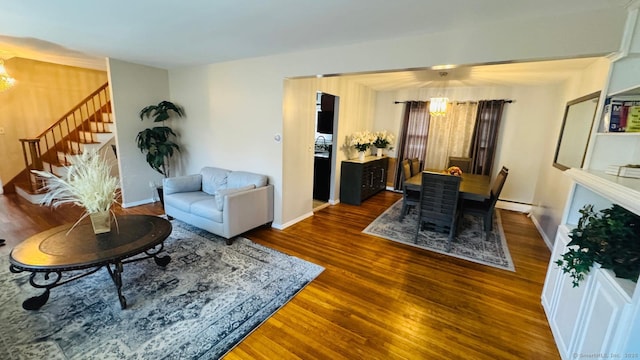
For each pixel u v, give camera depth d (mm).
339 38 2682
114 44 3164
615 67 1905
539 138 4879
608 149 1997
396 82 5055
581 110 3236
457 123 5508
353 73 2951
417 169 4898
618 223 1524
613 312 1312
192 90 4453
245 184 3791
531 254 3266
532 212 4754
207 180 4168
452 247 3377
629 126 1875
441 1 1832
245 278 2572
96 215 2262
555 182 3705
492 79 4379
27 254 1940
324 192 5340
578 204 2088
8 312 2025
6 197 4812
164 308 2123
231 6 2025
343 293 2406
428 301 2326
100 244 2117
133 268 2678
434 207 3324
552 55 2018
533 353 1810
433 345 1858
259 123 3797
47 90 5383
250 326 1976
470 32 2281
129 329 1896
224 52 3393
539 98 4809
